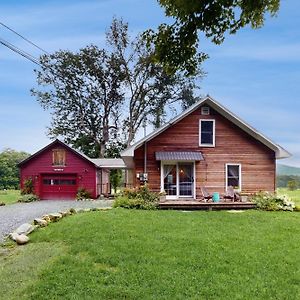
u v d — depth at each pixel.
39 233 11.91
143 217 14.41
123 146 43.47
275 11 4.96
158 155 21.78
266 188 22.52
